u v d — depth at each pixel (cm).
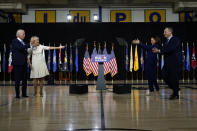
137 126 200
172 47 406
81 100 401
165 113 268
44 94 516
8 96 477
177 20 1405
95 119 235
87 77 1231
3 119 238
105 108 309
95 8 1417
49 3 1365
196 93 527
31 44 455
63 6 1413
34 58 479
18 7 1318
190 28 1248
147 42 1252
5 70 1243
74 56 1243
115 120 229
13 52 439
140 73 1239
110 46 1257
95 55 600
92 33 1263
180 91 581
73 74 1232
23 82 456
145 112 276
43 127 200
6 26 1254
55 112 280
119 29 1262
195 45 1246
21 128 197
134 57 1242
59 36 1264
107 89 641
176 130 185
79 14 1420
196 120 227
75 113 272
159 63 1195
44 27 1265
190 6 1320
